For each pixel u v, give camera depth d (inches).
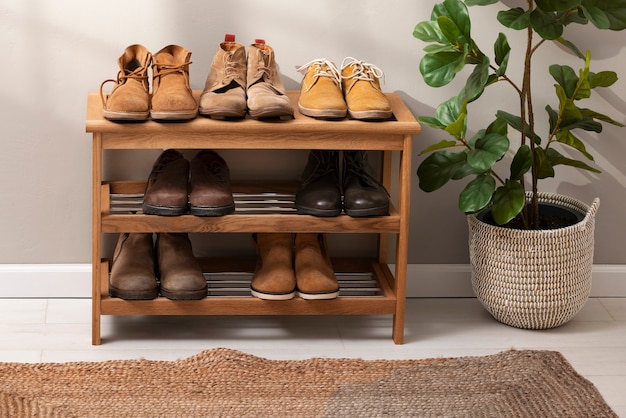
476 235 94.2
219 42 94.8
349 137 85.7
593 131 97.9
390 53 96.5
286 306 89.7
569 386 83.7
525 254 90.9
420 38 89.1
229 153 98.1
